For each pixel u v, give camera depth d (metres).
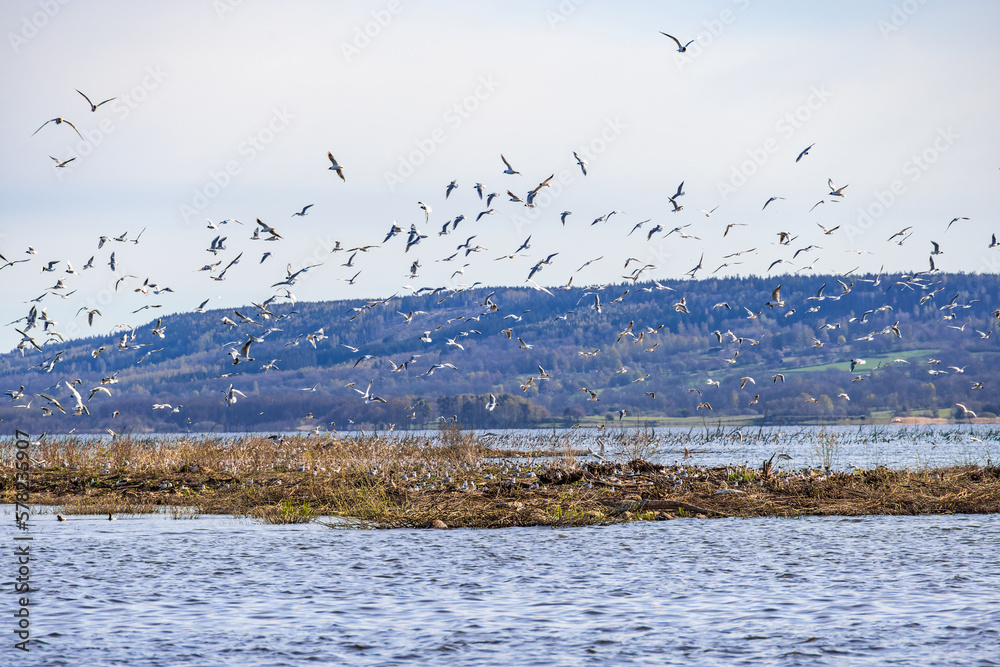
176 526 22.92
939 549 17.94
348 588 15.06
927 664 10.67
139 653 11.36
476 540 20.19
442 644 11.68
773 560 17.16
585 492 26.09
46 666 10.83
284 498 27.34
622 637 11.95
